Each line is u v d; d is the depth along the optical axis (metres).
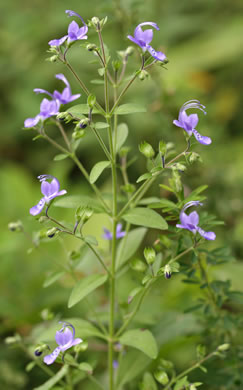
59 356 0.49
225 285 0.52
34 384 0.63
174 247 0.52
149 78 0.48
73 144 0.53
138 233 0.55
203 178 0.68
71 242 0.73
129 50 0.50
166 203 0.50
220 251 0.52
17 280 0.70
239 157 0.73
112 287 0.52
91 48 0.48
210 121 0.80
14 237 0.72
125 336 0.51
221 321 0.54
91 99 0.48
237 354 0.54
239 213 0.68
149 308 0.60
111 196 0.54
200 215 0.52
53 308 0.66
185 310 0.53
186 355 0.59
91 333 0.52
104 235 0.56
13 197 0.82
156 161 0.49
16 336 0.57
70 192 0.84
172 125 0.70
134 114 0.76
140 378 0.58
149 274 0.50
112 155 0.50
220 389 0.56
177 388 0.50
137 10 0.68
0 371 0.63
